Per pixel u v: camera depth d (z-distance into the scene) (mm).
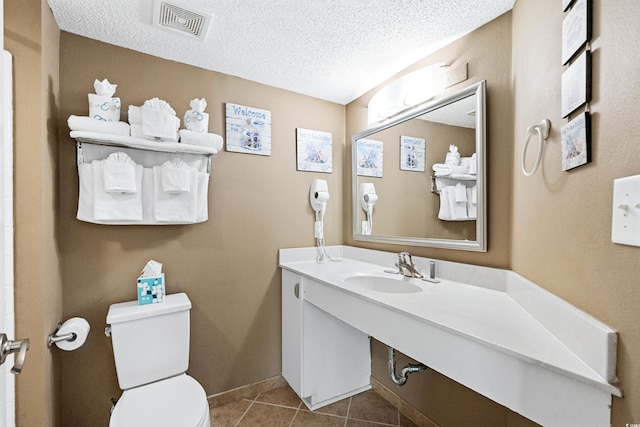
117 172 1319
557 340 782
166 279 1606
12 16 1072
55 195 1290
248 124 1844
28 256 1090
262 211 1900
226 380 1783
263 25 1334
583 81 688
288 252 1983
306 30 1374
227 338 1785
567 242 776
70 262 1385
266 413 1688
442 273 1481
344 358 1854
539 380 691
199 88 1701
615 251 594
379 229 1895
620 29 581
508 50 1224
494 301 1126
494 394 777
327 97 2125
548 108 889
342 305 1380
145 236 1552
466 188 1371
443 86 1482
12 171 1065
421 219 1603
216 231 1747
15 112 1073
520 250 1104
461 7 1211
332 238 2199
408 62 1660
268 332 1923
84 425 1413
